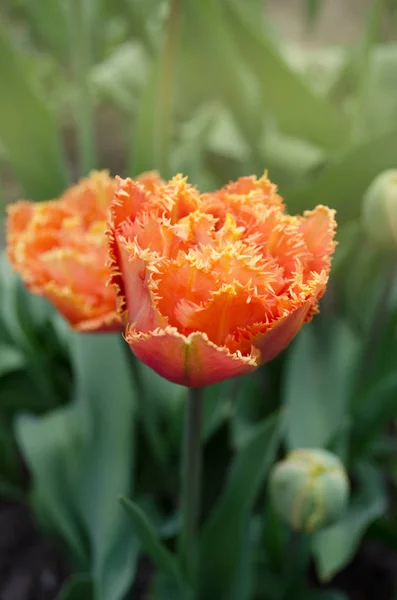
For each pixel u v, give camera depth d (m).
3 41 0.64
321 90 0.90
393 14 0.91
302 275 0.42
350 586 0.68
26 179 0.69
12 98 0.66
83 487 0.60
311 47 1.30
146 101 0.64
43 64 1.06
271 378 0.70
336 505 0.52
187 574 0.54
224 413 0.63
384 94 0.80
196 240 0.41
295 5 1.55
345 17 1.46
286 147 0.82
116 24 1.04
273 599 0.62
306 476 0.51
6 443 0.69
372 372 0.67
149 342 0.41
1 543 0.71
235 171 0.85
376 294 0.72
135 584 0.67
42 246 0.53
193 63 0.73
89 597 0.58
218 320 0.41
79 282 0.50
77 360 0.62
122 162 1.02
